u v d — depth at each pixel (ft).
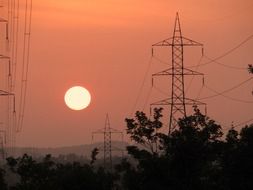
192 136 556.51
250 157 503.61
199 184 549.95
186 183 552.00
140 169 583.17
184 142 552.41
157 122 588.09
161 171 555.28
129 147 575.79
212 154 551.18
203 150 551.18
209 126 562.66
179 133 562.66
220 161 545.03
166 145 563.48
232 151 524.11
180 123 568.41
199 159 551.59
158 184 557.33
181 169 554.46
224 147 545.03
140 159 570.87
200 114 570.05
